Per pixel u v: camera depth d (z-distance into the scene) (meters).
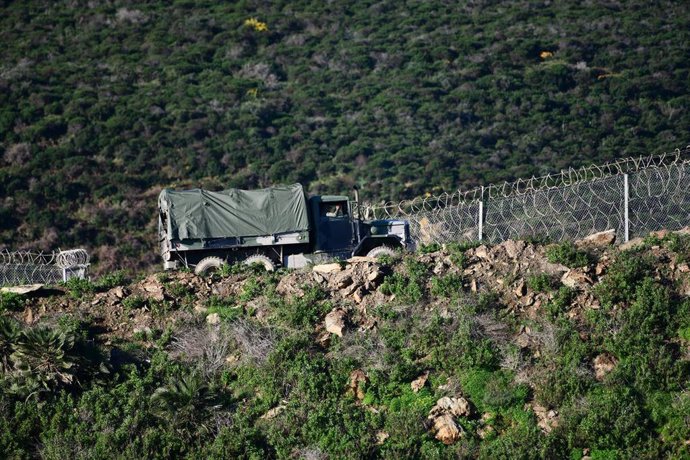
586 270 76.81
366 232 97.19
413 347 72.25
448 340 72.50
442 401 67.31
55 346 70.69
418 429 65.38
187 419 67.69
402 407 67.81
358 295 77.44
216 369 72.69
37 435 67.56
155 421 68.12
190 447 66.19
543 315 74.25
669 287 75.06
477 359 69.94
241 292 81.25
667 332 71.50
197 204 93.94
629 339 70.19
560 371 68.44
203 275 83.88
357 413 67.56
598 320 72.44
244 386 71.12
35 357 70.62
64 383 70.31
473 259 79.94
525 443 63.44
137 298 79.56
